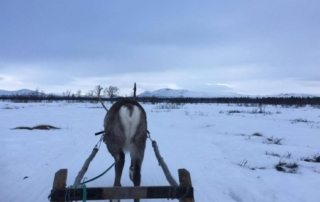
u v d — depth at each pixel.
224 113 33.53
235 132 18.84
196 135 16.88
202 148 13.12
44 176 8.55
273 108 44.53
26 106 43.59
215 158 11.27
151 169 9.52
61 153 11.43
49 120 24.11
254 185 8.06
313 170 9.84
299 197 7.33
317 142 15.61
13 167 9.38
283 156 11.46
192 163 10.44
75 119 25.55
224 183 8.25
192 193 5.05
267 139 15.57
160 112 35.16
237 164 10.48
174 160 10.83
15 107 40.31
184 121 24.97
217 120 25.19
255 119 26.47
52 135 15.55
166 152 12.20
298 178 8.80
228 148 12.98
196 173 9.21
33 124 20.73
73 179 8.34
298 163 10.48
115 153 6.14
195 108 43.53
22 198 6.96
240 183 8.20
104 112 34.56
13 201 6.80
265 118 28.06
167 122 24.39
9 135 15.02
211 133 18.11
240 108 44.00
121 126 5.97
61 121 23.56
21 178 8.38
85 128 19.16
